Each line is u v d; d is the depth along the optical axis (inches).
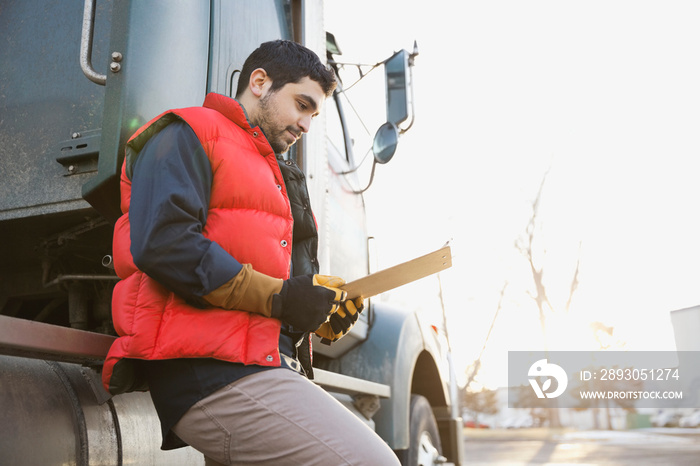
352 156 147.8
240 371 54.4
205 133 57.8
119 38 72.6
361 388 113.6
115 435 65.6
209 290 52.5
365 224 149.8
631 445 659.4
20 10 86.7
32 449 54.6
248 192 58.4
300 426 53.8
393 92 134.5
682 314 1165.1
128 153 60.1
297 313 55.9
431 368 159.8
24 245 88.3
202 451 56.7
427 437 146.7
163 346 53.7
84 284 91.7
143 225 52.9
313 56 67.4
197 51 81.3
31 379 58.4
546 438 914.1
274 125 65.6
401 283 63.5
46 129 81.4
